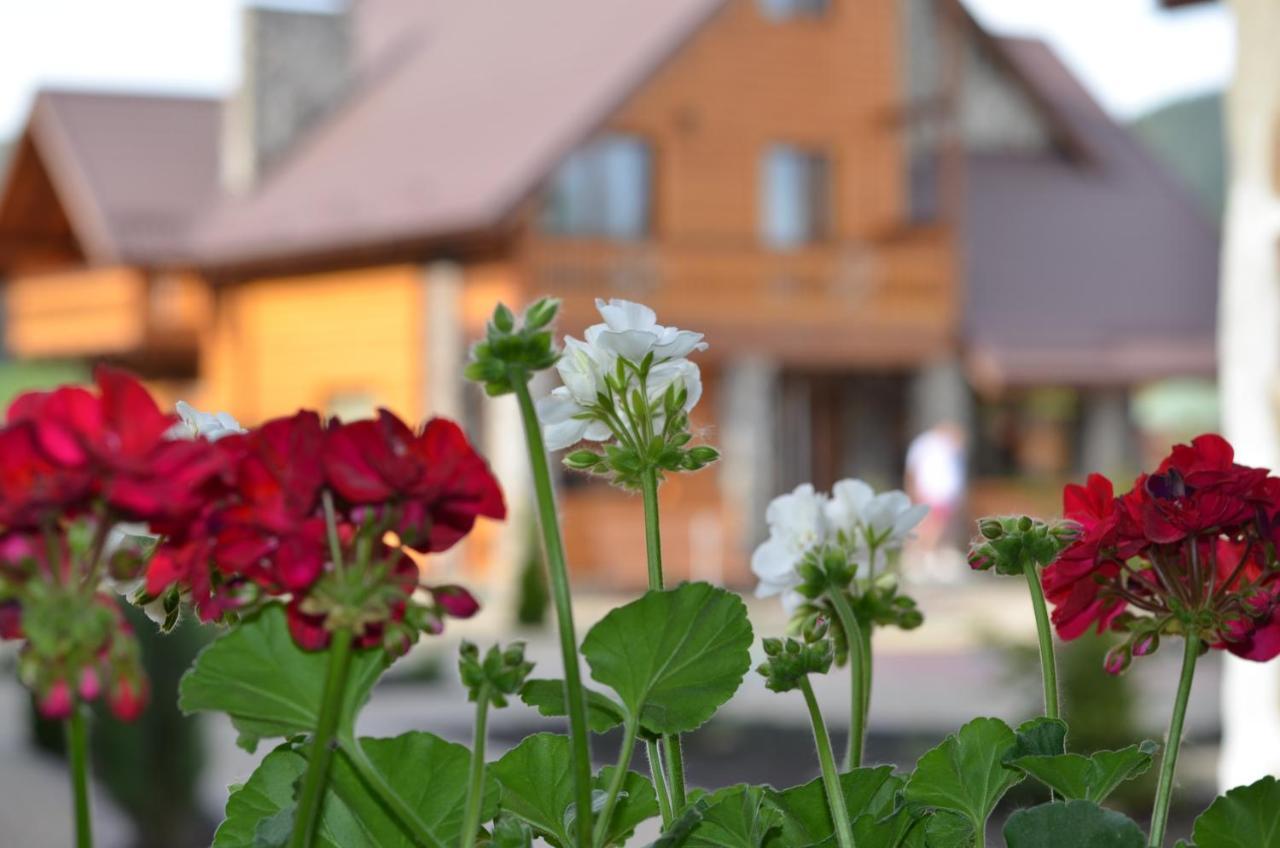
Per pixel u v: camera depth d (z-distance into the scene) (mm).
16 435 947
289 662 1115
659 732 1298
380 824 1230
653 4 24859
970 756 1293
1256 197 6121
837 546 1523
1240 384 6188
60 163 31266
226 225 27750
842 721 13219
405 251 24109
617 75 23531
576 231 24094
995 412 28797
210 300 28016
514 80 25312
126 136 31594
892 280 26250
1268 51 5996
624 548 24047
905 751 11477
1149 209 30688
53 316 32469
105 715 9484
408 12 30391
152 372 32250
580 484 23969
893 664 16922
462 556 23281
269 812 1280
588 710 1289
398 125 26531
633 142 24500
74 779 956
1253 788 1228
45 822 10000
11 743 12758
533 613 20344
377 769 1214
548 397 1365
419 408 24109
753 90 25250
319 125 28781
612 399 1373
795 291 25375
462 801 1236
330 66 29141
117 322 30375
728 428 24969
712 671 1257
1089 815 1176
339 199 25312
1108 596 1333
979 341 26969
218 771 10508
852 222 26203
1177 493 1268
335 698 1046
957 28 26719
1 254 34844
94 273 30922
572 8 26188
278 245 25375
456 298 23891
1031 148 30844
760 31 25297
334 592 1035
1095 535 1285
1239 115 6258
